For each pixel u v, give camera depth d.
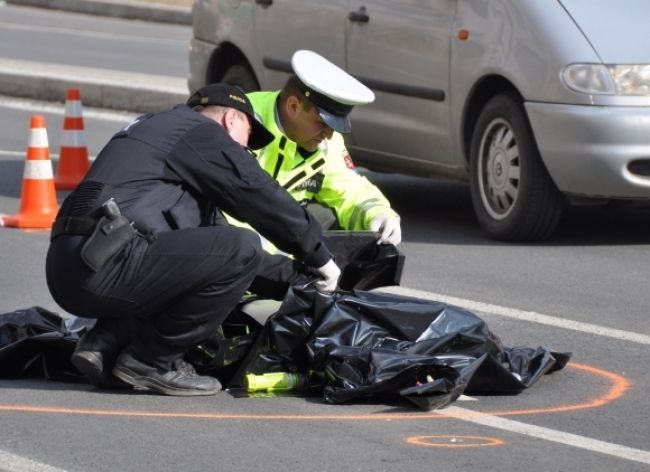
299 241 14.87
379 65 25.91
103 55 56.94
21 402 14.71
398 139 26.00
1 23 70.88
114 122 39.72
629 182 22.70
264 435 13.68
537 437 13.85
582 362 16.89
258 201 14.72
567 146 22.73
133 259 14.38
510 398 15.19
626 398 15.36
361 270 16.14
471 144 24.72
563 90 22.67
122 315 14.68
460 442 13.59
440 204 28.45
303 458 13.02
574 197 23.48
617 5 23.31
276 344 15.05
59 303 14.70
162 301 14.54
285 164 16.47
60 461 12.88
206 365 15.36
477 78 23.98
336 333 15.07
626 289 20.98
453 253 23.48
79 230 14.46
